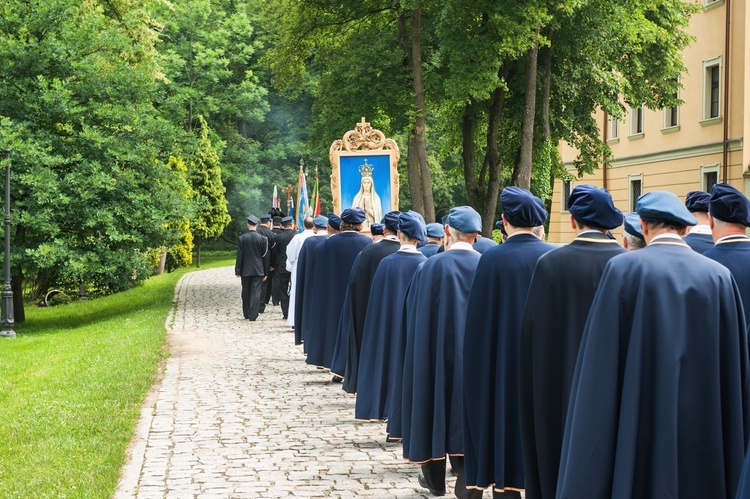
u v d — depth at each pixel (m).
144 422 8.77
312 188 55.53
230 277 33.97
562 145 42.06
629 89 27.97
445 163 56.72
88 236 20.47
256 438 8.18
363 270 9.05
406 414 6.52
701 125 33.03
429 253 9.64
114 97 21.20
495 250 5.65
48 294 26.69
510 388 5.51
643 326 3.73
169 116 41.97
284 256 18.89
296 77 31.05
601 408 3.74
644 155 36.88
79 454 7.35
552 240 42.84
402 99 26.83
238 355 13.54
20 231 20.30
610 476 3.71
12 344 15.68
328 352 11.05
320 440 8.12
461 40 22.39
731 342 3.76
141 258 20.64
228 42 53.38
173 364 12.64
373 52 27.20
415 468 7.17
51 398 9.88
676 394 3.66
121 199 20.62
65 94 19.62
